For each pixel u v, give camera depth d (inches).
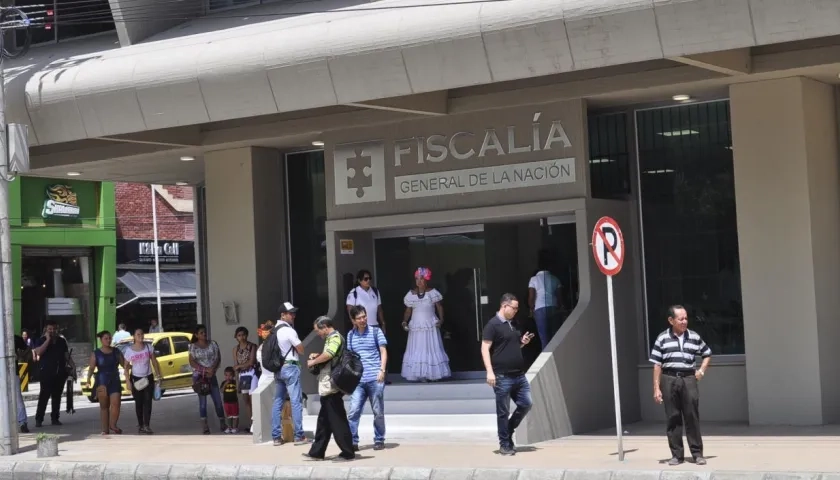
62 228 1558.8
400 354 818.2
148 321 1717.5
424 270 776.3
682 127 733.3
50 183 1551.4
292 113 806.5
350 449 598.2
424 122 759.7
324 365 601.9
